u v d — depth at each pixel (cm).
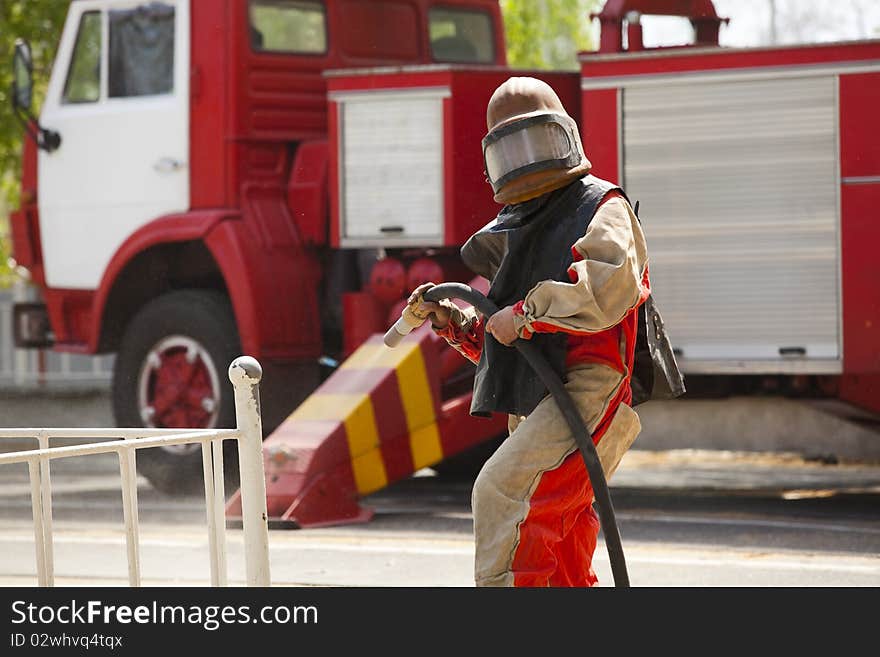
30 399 5219
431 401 2447
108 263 2934
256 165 2805
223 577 1100
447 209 2602
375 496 2759
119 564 1981
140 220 2906
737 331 2423
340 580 1827
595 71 2483
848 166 2361
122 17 2952
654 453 3538
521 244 1173
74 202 3025
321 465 2322
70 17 3047
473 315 1262
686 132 2439
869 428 2545
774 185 2398
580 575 1210
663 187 2455
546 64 5681
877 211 2348
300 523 2277
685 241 2445
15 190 5119
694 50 2427
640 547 2058
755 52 2398
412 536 2194
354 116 2681
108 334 2962
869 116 2352
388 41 3042
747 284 2414
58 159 3056
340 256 2786
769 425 2909
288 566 1936
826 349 2378
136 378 2853
